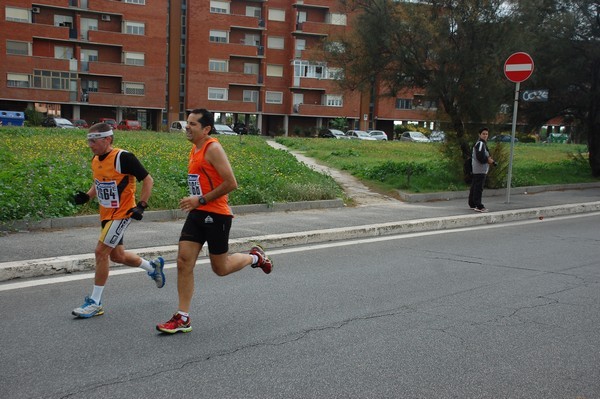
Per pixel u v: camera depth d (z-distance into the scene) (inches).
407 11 618.5
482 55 597.9
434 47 615.8
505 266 309.9
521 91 724.7
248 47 2349.9
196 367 168.1
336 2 707.4
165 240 329.4
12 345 180.7
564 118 879.1
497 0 596.4
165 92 2300.7
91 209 393.1
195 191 199.6
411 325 210.4
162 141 1026.1
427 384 160.4
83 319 207.3
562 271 300.7
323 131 2255.2
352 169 789.9
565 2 768.9
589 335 203.8
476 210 493.7
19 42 1990.7
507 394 155.6
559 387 160.9
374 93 703.1
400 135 2396.7
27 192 375.6
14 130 1128.8
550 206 530.3
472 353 184.2
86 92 2124.8
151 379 159.0
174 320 195.6
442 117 639.8
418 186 613.0
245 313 219.3
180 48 2340.1
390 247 357.7
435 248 357.4
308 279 272.7
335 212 469.4
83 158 621.6
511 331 206.2
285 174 625.0
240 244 331.9
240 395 150.4
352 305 233.1
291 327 205.0
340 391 154.5
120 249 222.1
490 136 628.7
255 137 1603.1
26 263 260.5
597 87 784.3
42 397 146.4
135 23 2156.7
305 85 2415.1
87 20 2114.9
